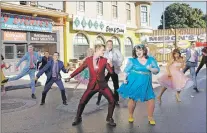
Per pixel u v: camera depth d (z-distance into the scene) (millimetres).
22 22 16859
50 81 7730
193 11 44656
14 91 10625
